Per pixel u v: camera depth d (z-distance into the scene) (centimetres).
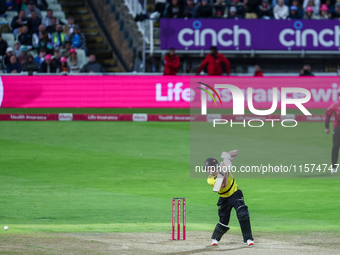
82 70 8406
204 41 8712
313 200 4588
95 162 5978
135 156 6284
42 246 2934
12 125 7700
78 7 10688
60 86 8069
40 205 4291
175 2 8925
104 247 2959
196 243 3152
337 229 3609
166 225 3700
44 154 6297
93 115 7975
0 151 6400
